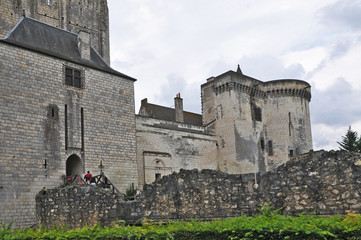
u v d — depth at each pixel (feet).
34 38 112.27
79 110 111.14
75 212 77.30
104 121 116.78
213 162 173.58
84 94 113.39
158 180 68.69
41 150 99.81
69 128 107.55
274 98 191.83
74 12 180.86
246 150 175.83
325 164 48.70
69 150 106.11
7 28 151.33
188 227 34.42
